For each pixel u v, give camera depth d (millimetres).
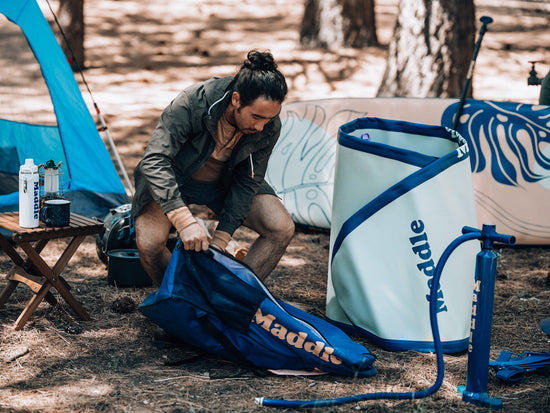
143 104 9961
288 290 4684
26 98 5555
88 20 15211
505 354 3674
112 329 3912
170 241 4418
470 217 3717
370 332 3762
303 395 3225
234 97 3299
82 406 3039
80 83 10820
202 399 3150
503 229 5594
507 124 5629
